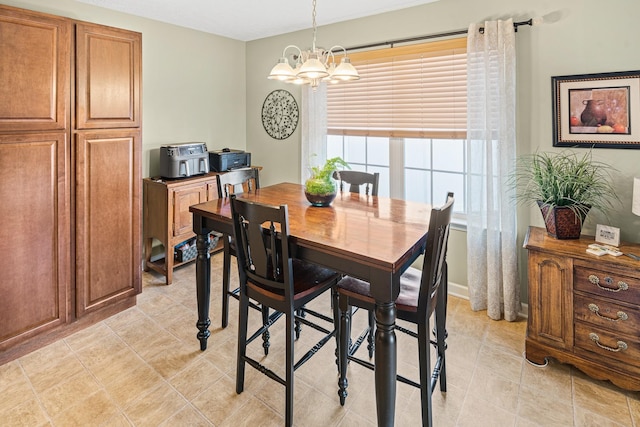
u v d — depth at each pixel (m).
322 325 2.72
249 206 1.76
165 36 3.64
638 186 2.04
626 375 1.95
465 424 1.79
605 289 1.98
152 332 2.58
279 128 4.21
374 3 3.04
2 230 2.14
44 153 2.27
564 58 2.46
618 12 2.26
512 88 2.58
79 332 2.57
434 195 3.35
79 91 2.39
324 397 1.98
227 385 2.06
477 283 2.87
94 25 2.44
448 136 3.05
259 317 2.81
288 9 3.21
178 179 3.46
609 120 2.35
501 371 2.18
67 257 2.46
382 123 3.40
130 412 1.85
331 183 2.34
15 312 2.23
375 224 1.97
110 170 2.64
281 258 1.89
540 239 2.31
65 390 2.00
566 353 2.13
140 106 2.78
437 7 2.96
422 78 3.12
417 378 2.14
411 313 1.66
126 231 2.79
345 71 2.04
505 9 2.65
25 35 2.12
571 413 1.85
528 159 2.67
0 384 2.04
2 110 2.06
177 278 3.52
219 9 3.22
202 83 4.03
